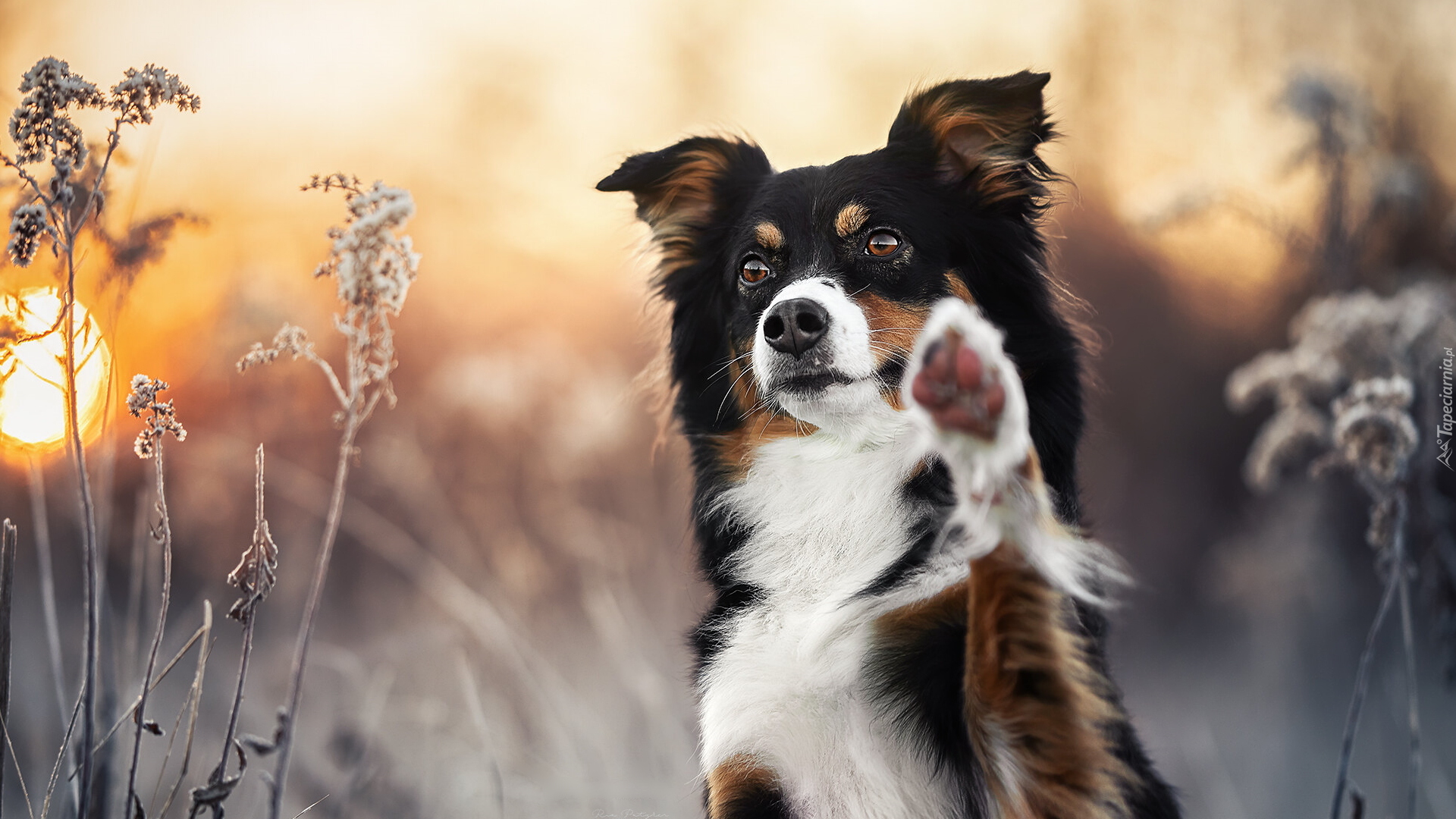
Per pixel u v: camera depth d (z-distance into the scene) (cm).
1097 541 343
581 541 675
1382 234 870
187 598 686
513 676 527
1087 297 1123
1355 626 761
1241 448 1059
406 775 442
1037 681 237
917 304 354
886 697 301
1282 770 619
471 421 733
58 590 631
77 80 234
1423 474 432
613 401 722
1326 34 1098
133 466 646
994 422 214
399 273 221
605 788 464
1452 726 646
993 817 274
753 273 376
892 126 390
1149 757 357
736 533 367
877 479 344
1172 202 712
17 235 230
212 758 414
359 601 738
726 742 316
